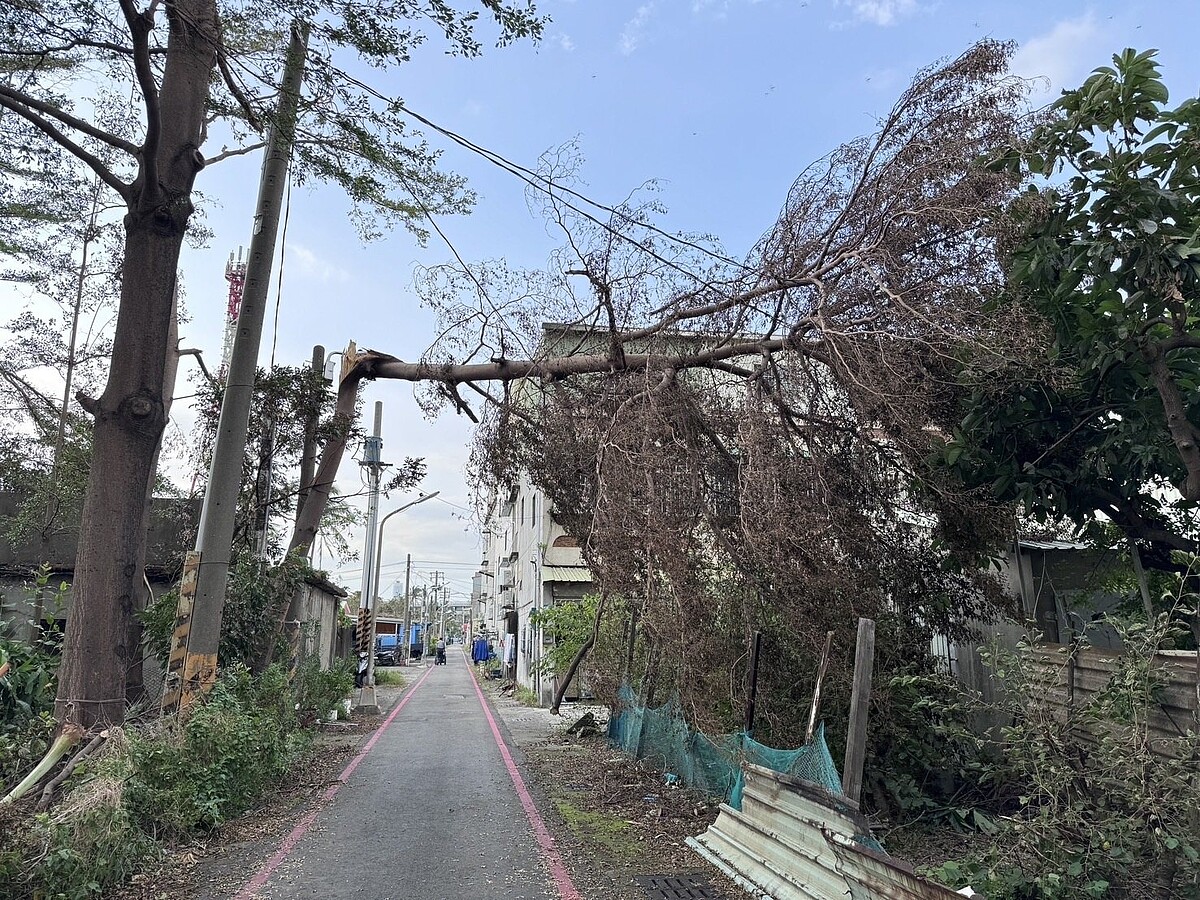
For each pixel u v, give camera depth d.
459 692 27.03
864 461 7.34
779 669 7.49
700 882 5.89
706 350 8.03
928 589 7.59
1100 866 4.16
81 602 8.27
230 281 16.88
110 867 5.51
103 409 8.74
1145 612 6.60
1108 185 5.96
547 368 9.16
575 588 20.66
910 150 6.86
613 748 12.18
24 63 9.74
